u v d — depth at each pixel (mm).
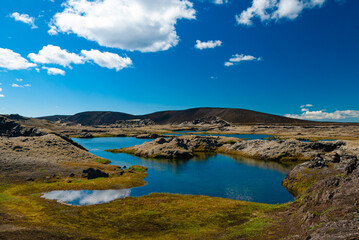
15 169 82062
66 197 60594
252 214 45344
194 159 134375
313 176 69812
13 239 28766
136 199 59500
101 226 40844
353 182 36625
